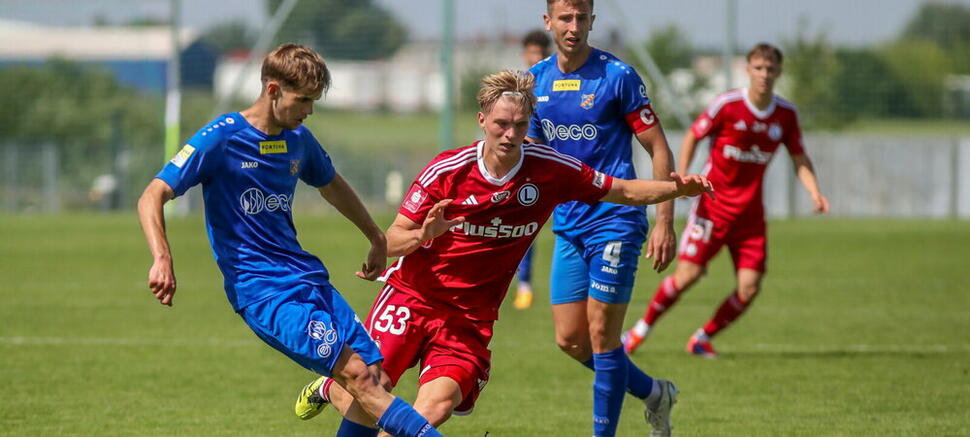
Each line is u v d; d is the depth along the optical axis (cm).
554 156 1775
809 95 9325
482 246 1775
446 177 1756
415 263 1802
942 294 4519
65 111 11844
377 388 1655
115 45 14600
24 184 9850
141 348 3203
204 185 1708
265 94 1688
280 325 1658
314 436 2186
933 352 3159
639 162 8225
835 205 8712
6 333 3466
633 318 4012
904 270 5381
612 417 2072
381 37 11425
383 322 1803
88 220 8688
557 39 2095
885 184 8669
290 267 1711
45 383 2678
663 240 2053
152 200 1625
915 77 9250
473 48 15400
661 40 11031
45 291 4566
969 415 2352
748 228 3120
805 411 2405
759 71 3117
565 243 2128
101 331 3519
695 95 11131
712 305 4344
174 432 2195
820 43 9319
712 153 3178
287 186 1727
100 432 2184
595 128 2117
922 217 8656
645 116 2095
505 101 1681
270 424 2283
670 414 2341
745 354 3164
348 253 6125
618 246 2038
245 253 1692
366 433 1789
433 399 1705
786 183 8712
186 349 3192
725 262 6191
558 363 3023
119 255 6044
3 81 11862
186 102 13200
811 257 6012
